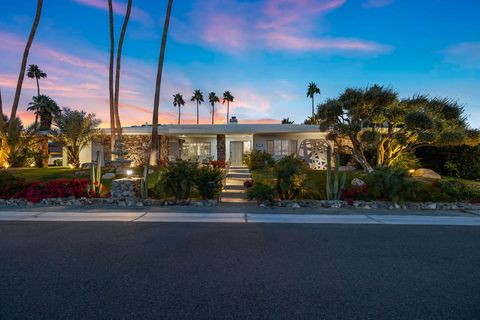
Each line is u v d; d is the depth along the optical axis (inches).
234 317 93.8
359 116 528.4
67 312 96.4
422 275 130.8
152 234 199.8
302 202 320.2
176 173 339.9
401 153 528.1
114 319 92.3
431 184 382.9
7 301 103.6
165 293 110.6
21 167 671.8
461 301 106.7
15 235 196.1
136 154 762.8
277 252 161.3
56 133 670.5
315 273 131.7
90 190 362.3
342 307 101.2
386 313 97.5
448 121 517.7
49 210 290.0
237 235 198.2
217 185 352.8
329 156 341.1
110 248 166.9
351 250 166.1
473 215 279.3
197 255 155.4
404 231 213.2
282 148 763.4
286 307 100.7
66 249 165.0
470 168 494.6
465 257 155.6
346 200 325.4
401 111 475.2
